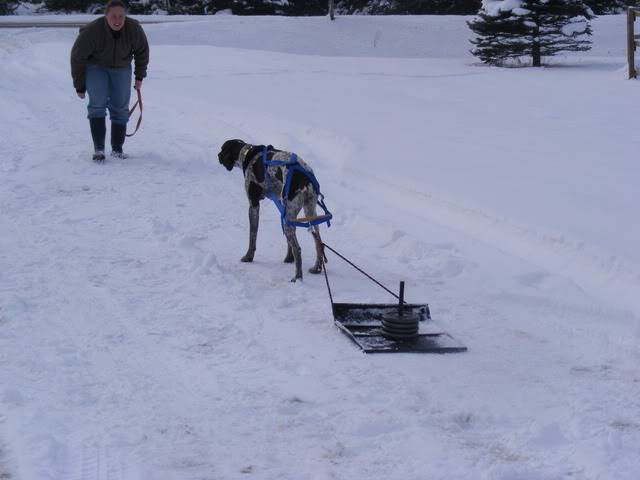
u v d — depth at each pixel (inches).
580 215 359.9
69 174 445.1
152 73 845.2
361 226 377.4
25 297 307.3
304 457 235.1
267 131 536.7
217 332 288.8
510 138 505.4
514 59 1136.2
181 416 248.1
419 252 350.0
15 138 518.3
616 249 324.5
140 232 368.5
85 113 621.6
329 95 691.4
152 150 503.5
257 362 273.0
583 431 245.9
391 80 833.5
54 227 370.6
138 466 229.8
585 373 272.4
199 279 324.5
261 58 1038.4
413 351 281.0
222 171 462.0
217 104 621.6
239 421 246.8
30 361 269.1
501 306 311.7
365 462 234.2
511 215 362.0
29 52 1101.7
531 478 230.1
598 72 944.3
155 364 270.4
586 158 452.8
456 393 260.8
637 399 259.8
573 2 1072.2
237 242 363.3
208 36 1499.8
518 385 265.7
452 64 1091.3
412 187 407.2
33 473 225.8
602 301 307.1
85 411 248.4
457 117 584.4
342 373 268.2
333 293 318.3
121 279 323.6
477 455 237.5
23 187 419.8
